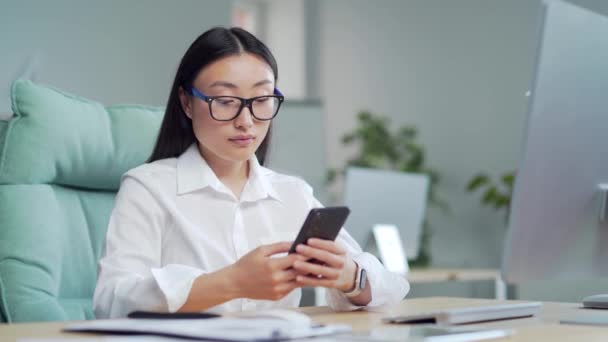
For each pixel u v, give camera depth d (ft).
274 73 5.21
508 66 18.63
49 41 13.03
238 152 5.01
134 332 2.85
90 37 13.69
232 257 5.34
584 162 4.13
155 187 5.29
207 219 5.37
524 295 9.97
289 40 21.98
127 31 14.32
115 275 4.44
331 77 21.54
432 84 19.84
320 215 3.83
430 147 19.77
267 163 5.94
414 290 10.02
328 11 21.68
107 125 5.95
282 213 5.71
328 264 3.95
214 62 4.98
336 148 21.27
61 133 5.57
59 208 5.62
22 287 5.19
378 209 12.39
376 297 4.49
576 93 4.07
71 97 5.84
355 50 21.21
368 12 21.07
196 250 5.21
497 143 18.72
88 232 5.84
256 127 5.03
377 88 20.77
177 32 15.24
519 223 4.02
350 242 5.54
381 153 19.10
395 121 20.44
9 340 2.84
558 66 3.99
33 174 5.43
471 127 19.17
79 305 5.56
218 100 4.94
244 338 2.59
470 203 19.07
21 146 5.42
